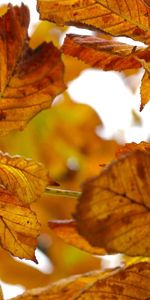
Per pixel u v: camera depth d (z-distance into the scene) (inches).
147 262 26.5
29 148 60.8
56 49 27.7
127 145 27.5
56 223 28.0
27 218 27.9
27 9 27.6
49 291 25.8
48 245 61.0
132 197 22.6
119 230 22.6
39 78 27.8
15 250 28.0
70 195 27.4
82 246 28.0
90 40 28.0
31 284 59.0
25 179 26.9
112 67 28.4
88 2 27.6
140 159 22.5
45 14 27.6
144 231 22.8
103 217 22.3
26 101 28.0
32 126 60.8
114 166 22.4
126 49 27.9
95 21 27.8
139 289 26.4
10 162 26.8
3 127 28.1
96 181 22.1
